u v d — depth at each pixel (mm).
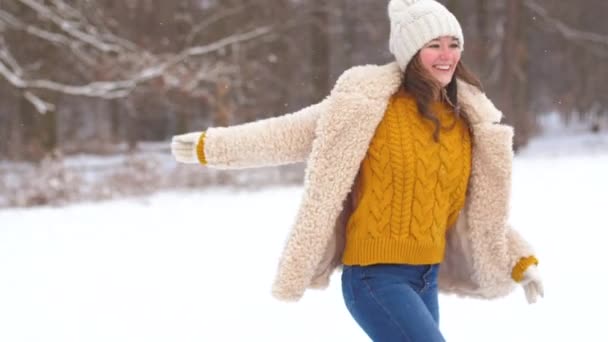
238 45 31281
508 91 35062
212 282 9109
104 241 12531
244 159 4285
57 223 14992
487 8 36812
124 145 42281
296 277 4203
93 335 7074
